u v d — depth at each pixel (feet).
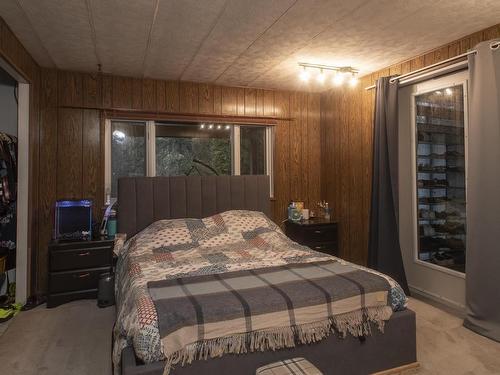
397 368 6.84
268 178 13.58
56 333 8.79
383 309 6.78
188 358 5.39
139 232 11.43
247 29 8.64
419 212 11.34
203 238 10.64
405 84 11.20
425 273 11.03
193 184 12.47
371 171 12.51
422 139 11.13
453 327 8.75
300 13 7.82
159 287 6.70
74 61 10.85
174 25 8.37
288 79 12.94
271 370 5.24
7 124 11.07
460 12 7.86
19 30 8.57
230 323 5.68
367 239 12.75
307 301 6.20
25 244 10.44
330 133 14.64
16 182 10.37
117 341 5.97
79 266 10.68
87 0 7.16
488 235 8.34
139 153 12.87
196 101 13.23
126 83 12.32
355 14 7.90
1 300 10.55
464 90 9.60
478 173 8.52
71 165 11.73
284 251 9.77
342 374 6.45
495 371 6.89
